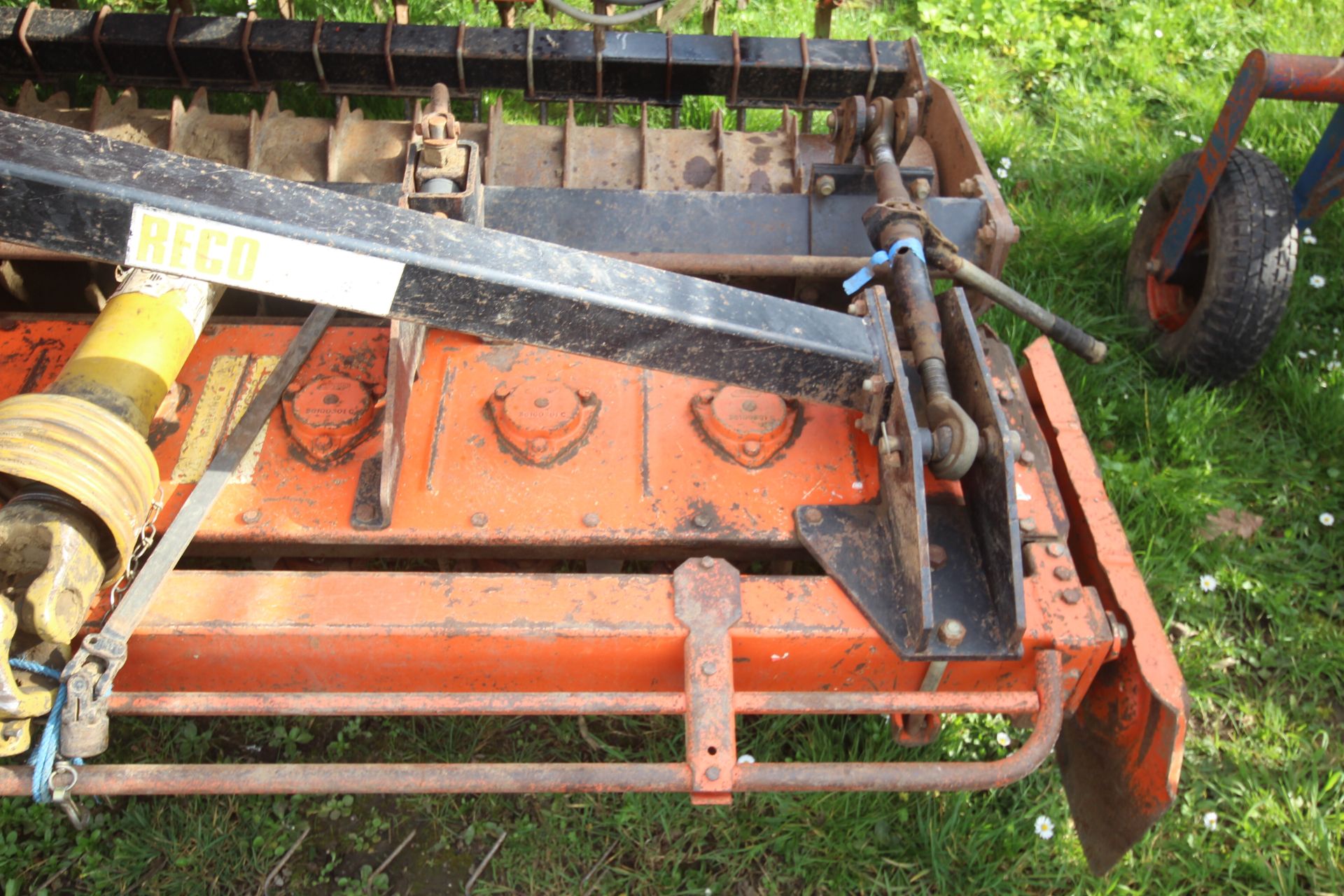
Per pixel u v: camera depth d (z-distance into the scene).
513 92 4.79
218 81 3.97
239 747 2.98
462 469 2.58
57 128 2.01
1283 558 3.60
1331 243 4.57
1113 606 2.49
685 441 2.66
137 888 2.72
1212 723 3.21
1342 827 2.94
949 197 3.33
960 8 5.64
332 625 2.27
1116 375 4.09
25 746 2.15
